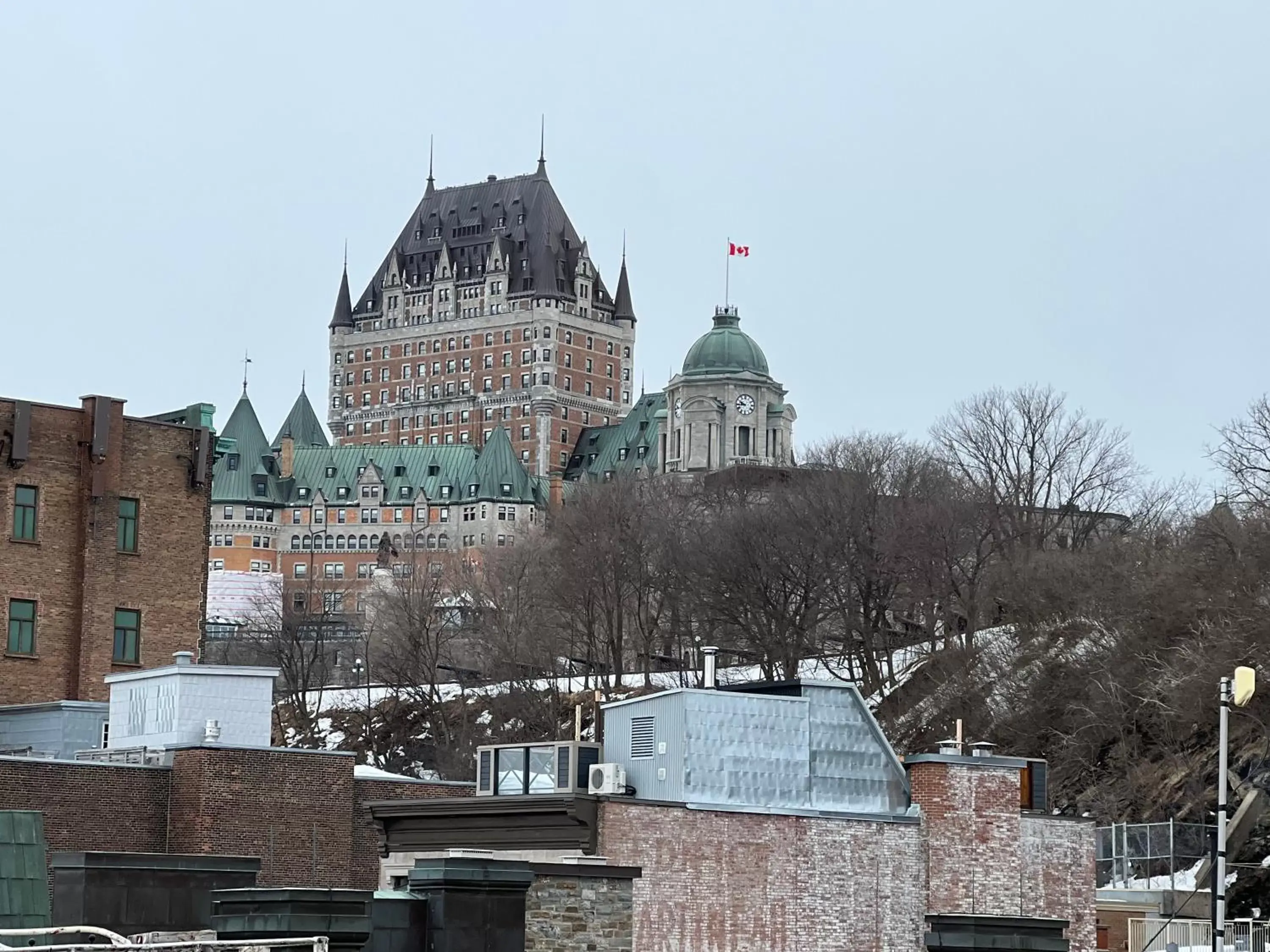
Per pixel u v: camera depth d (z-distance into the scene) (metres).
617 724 61.16
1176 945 67.06
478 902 39.97
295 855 71.62
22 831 42.53
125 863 46.56
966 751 124.94
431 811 58.00
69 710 91.75
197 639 111.81
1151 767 139.62
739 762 58.66
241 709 75.62
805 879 57.34
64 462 108.56
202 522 113.31
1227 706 54.81
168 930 46.53
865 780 59.91
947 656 183.38
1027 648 173.00
